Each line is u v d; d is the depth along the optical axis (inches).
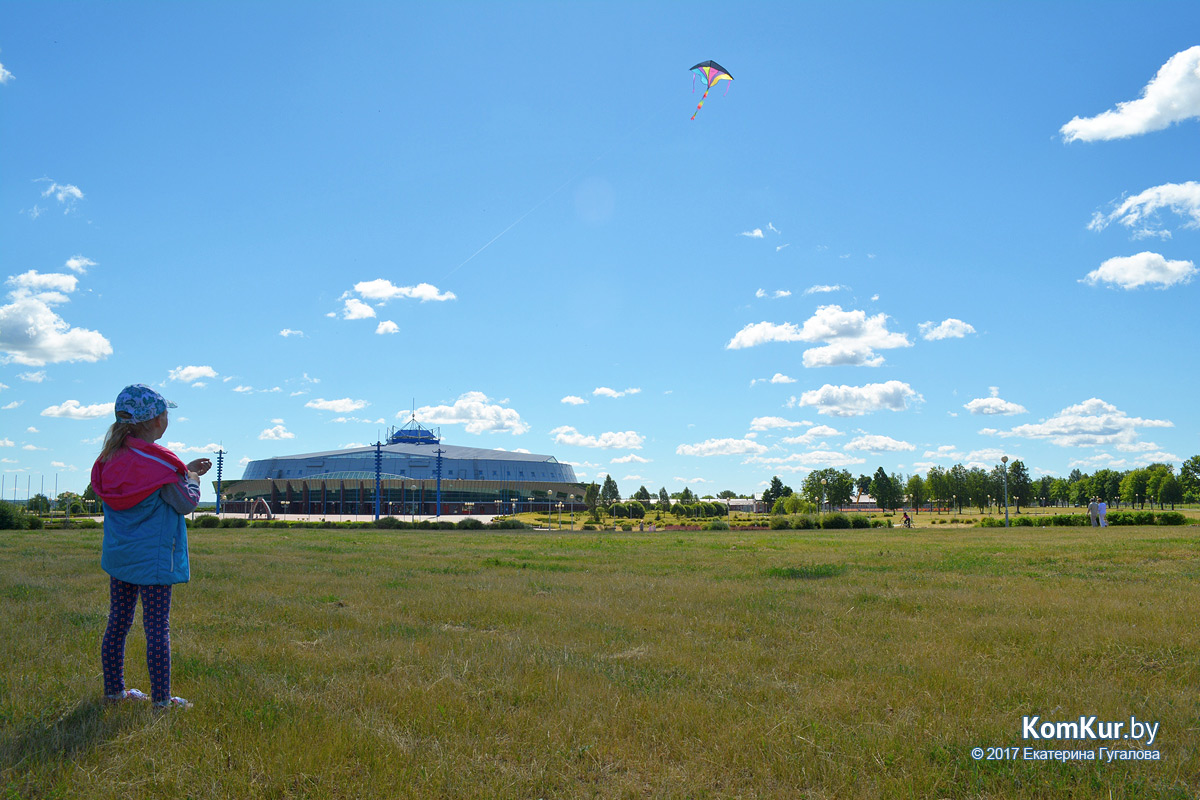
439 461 4933.6
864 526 2165.4
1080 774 180.1
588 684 252.5
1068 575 610.2
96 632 325.7
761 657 301.3
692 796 168.2
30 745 187.3
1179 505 6515.8
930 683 258.5
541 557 826.2
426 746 195.5
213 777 172.4
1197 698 242.5
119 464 209.0
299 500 5851.4
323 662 282.2
